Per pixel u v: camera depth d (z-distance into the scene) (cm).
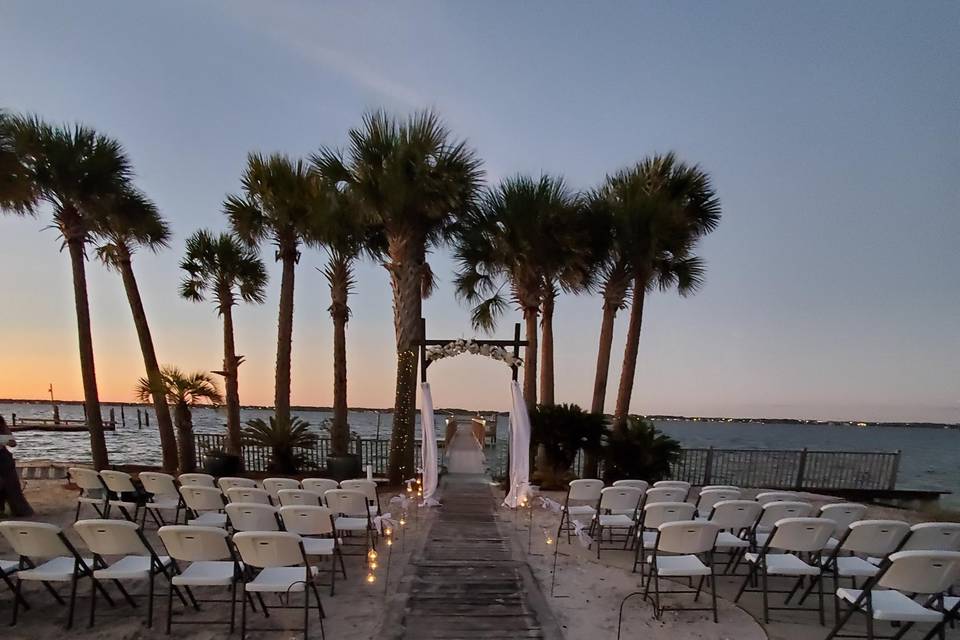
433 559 541
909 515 910
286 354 1173
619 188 1100
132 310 1181
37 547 374
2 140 773
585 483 623
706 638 379
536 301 1168
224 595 445
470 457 1466
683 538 407
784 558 440
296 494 520
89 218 1000
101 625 385
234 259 1413
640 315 1105
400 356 1035
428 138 948
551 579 495
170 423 1185
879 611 344
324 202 1059
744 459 1140
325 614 406
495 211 1102
